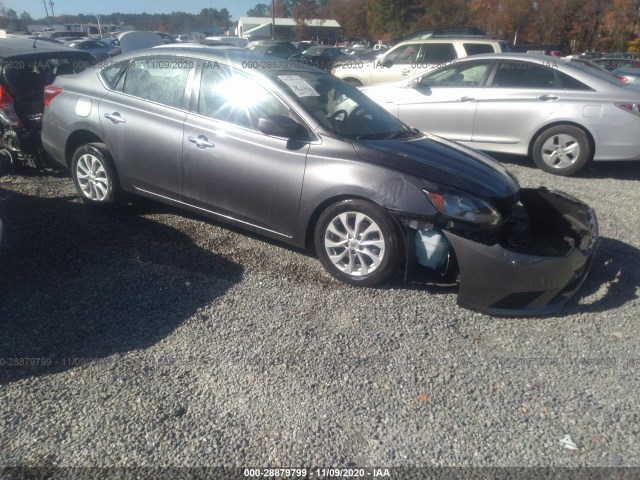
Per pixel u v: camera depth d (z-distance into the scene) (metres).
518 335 3.57
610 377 3.17
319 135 4.16
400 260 3.97
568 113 7.21
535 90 7.43
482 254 3.61
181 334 3.44
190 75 4.70
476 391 3.02
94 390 2.91
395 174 3.88
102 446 2.56
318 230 4.13
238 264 4.43
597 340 3.53
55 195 5.82
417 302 3.91
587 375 3.18
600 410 2.90
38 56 6.27
